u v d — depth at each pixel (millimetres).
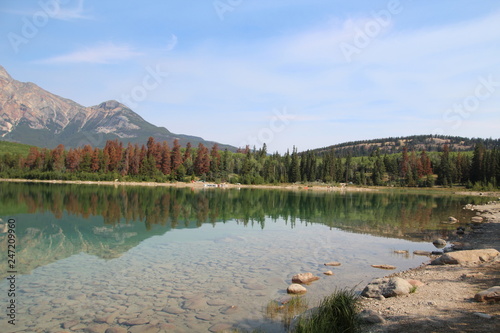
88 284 14406
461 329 8406
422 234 29031
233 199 68062
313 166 157750
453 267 16172
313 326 8836
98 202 51438
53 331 9977
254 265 18031
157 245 22844
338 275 16312
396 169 163875
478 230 30656
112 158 123562
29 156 123750
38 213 37656
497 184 122250
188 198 66125
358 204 62750
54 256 19344
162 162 137000
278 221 36531
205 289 13969
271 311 11594
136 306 12023
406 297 11812
